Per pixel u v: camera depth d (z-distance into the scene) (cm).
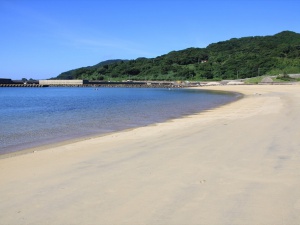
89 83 14425
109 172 711
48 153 1020
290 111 1870
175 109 2873
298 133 1095
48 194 579
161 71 16950
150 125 1722
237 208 479
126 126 1775
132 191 572
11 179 698
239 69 14738
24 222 463
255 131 1186
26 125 1898
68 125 1877
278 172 652
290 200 501
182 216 458
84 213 484
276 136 1055
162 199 526
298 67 13300
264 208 475
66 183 643
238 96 5009
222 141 1013
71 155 955
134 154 897
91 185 620
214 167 709
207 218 448
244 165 715
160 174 673
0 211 508
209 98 4856
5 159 948
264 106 2528
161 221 444
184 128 1422
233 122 1517
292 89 6069
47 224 454
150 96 5931
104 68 18900
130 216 465
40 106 3656
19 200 555
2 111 3002
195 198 524
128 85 13962
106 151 977
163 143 1050
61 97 6028
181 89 10338
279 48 16625
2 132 1623
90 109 3078
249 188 563
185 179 629
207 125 1468
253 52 17488
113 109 3016
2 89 11650
